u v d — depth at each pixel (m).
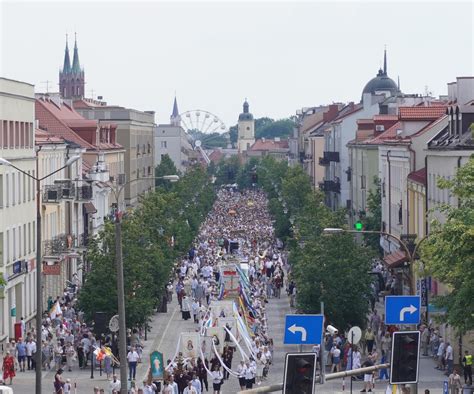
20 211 138.00
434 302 83.50
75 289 154.62
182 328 140.12
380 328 119.62
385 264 151.88
